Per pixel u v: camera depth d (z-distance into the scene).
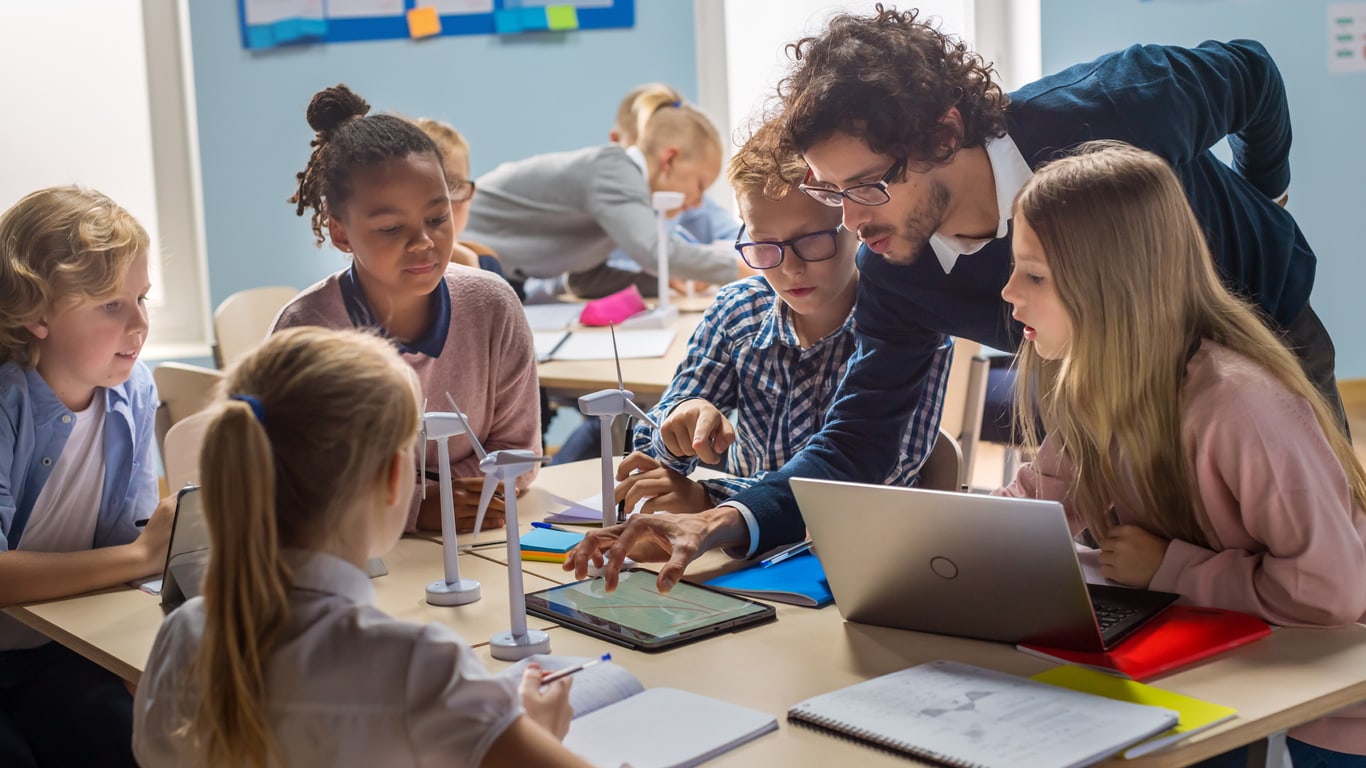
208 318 4.29
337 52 4.21
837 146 1.44
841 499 1.25
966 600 1.23
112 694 1.65
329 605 0.94
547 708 0.99
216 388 1.01
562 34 4.32
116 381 1.66
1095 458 1.43
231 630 0.91
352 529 0.97
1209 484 1.28
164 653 1.01
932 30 1.48
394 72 4.25
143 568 1.56
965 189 1.53
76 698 1.64
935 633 1.29
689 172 3.59
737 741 1.03
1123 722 1.01
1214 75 1.63
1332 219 4.65
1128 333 1.30
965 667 1.16
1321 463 1.24
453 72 4.28
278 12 4.14
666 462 1.85
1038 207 1.31
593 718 1.08
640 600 1.40
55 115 4.10
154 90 4.17
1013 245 1.37
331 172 1.70
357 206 1.68
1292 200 4.61
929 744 0.99
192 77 4.14
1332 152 4.60
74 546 1.71
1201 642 1.19
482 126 4.33
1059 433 1.51
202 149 4.17
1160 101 1.55
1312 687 1.10
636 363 2.80
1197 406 1.28
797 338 1.94
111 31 4.14
